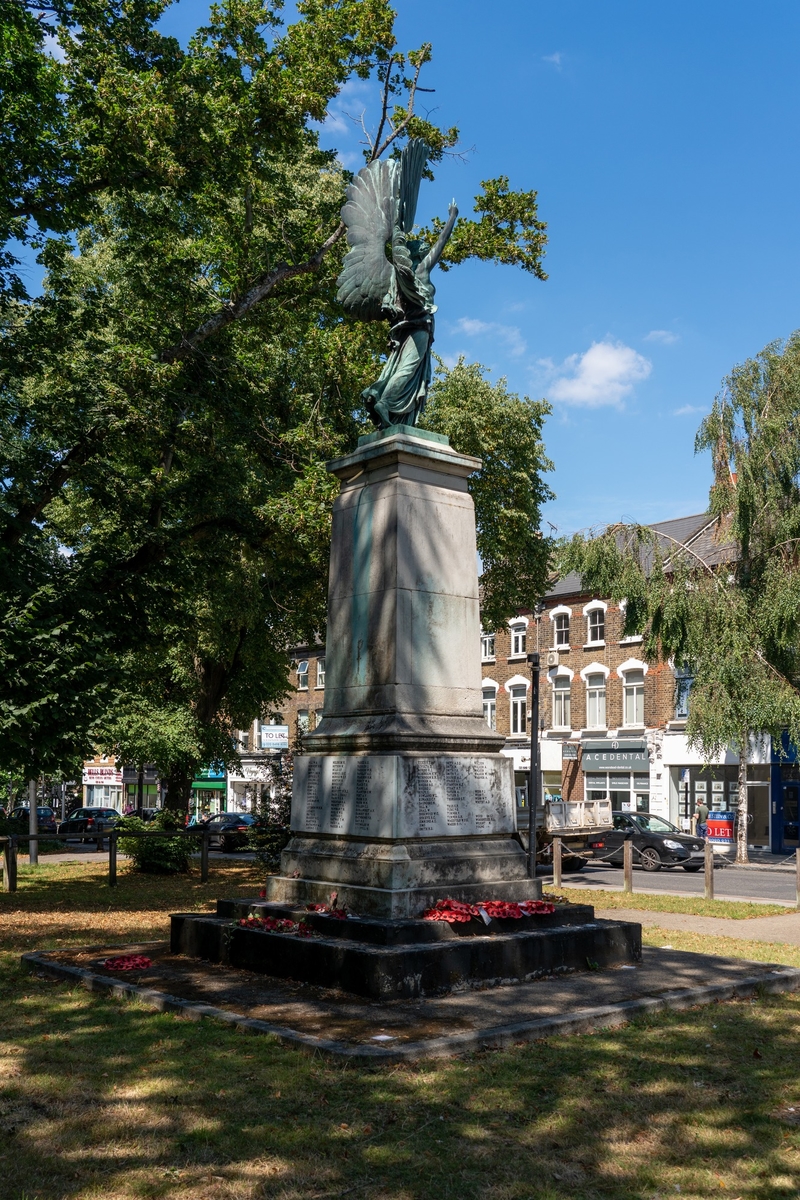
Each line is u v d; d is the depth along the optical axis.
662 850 28.77
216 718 34.31
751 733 32.97
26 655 13.97
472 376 26.22
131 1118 5.20
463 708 10.02
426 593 9.98
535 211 22.22
